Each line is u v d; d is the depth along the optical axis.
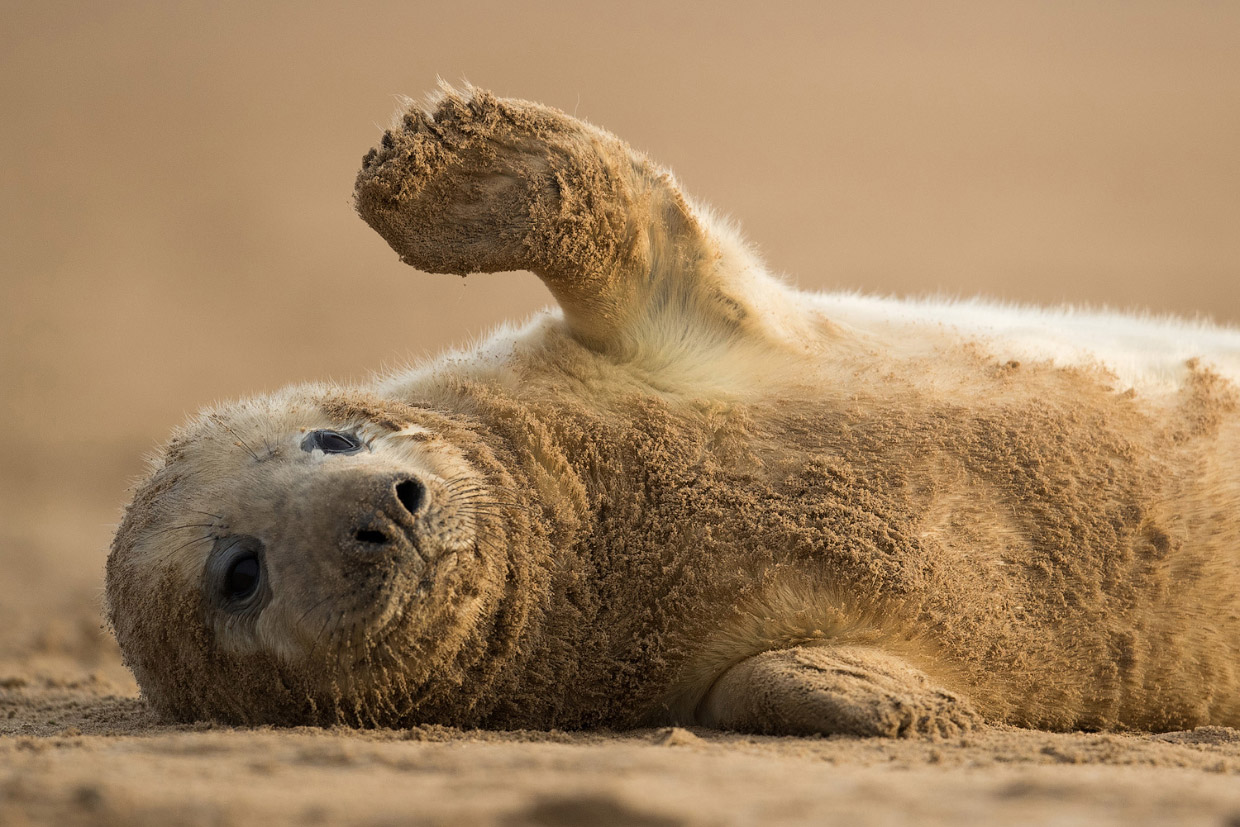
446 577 10.66
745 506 11.59
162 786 7.26
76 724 12.16
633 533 11.80
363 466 10.98
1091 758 8.75
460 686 11.38
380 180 12.16
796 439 12.01
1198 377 12.65
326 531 10.53
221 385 46.28
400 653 10.79
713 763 8.05
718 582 11.30
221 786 7.27
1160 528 11.78
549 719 11.67
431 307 57.28
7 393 44.12
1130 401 12.38
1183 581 11.78
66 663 19.23
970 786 7.17
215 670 11.39
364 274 61.19
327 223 67.06
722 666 11.35
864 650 11.01
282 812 6.50
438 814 6.38
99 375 46.69
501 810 6.48
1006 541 11.61
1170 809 6.54
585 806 6.31
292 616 10.71
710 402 12.31
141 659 11.88
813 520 11.41
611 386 12.63
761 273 13.27
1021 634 11.45
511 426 12.41
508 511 11.62
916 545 11.30
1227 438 12.22
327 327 53.78
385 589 10.38
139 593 11.67
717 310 12.79
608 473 12.09
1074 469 11.86
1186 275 60.84
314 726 11.10
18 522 31.75
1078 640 11.59
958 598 11.25
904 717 10.01
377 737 10.15
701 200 13.70
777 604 11.14
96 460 38.03
